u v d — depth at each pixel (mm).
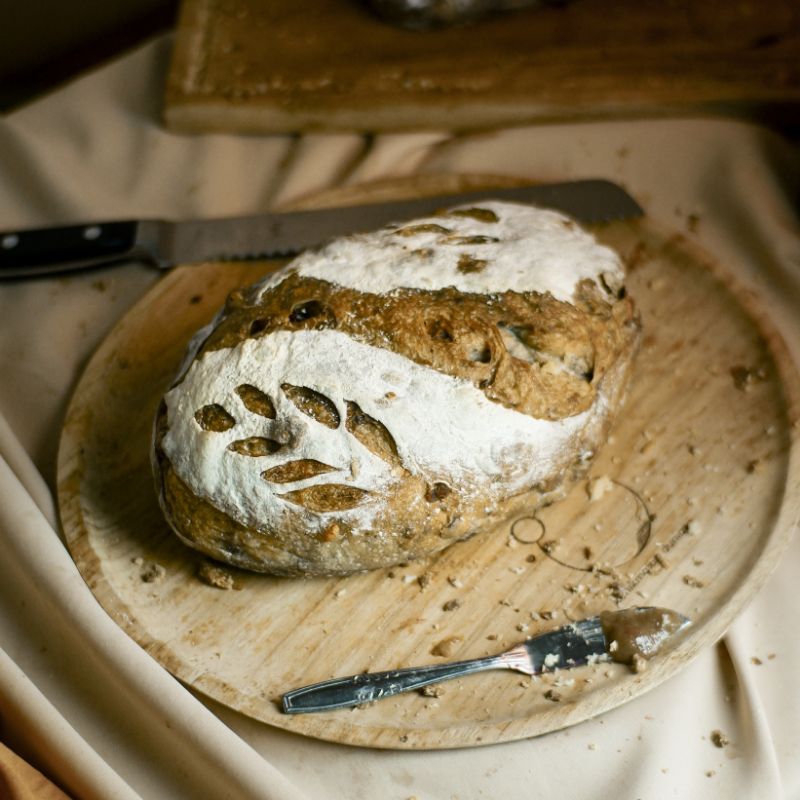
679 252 879
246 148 960
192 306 870
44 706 722
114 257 879
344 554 740
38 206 936
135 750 744
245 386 743
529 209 819
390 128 955
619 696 729
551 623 757
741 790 726
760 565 767
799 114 937
